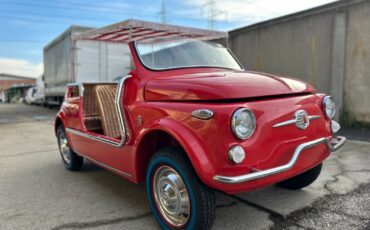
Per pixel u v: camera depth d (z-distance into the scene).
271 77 3.06
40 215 3.37
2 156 6.23
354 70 7.98
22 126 11.30
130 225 3.10
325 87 8.62
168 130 2.65
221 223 3.06
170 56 3.69
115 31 4.57
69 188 4.21
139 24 4.10
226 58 4.20
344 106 8.27
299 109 2.79
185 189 2.70
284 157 2.65
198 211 2.55
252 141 2.43
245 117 2.38
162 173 2.91
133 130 3.16
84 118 4.49
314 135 2.94
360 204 3.38
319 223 3.00
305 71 9.08
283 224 3.01
